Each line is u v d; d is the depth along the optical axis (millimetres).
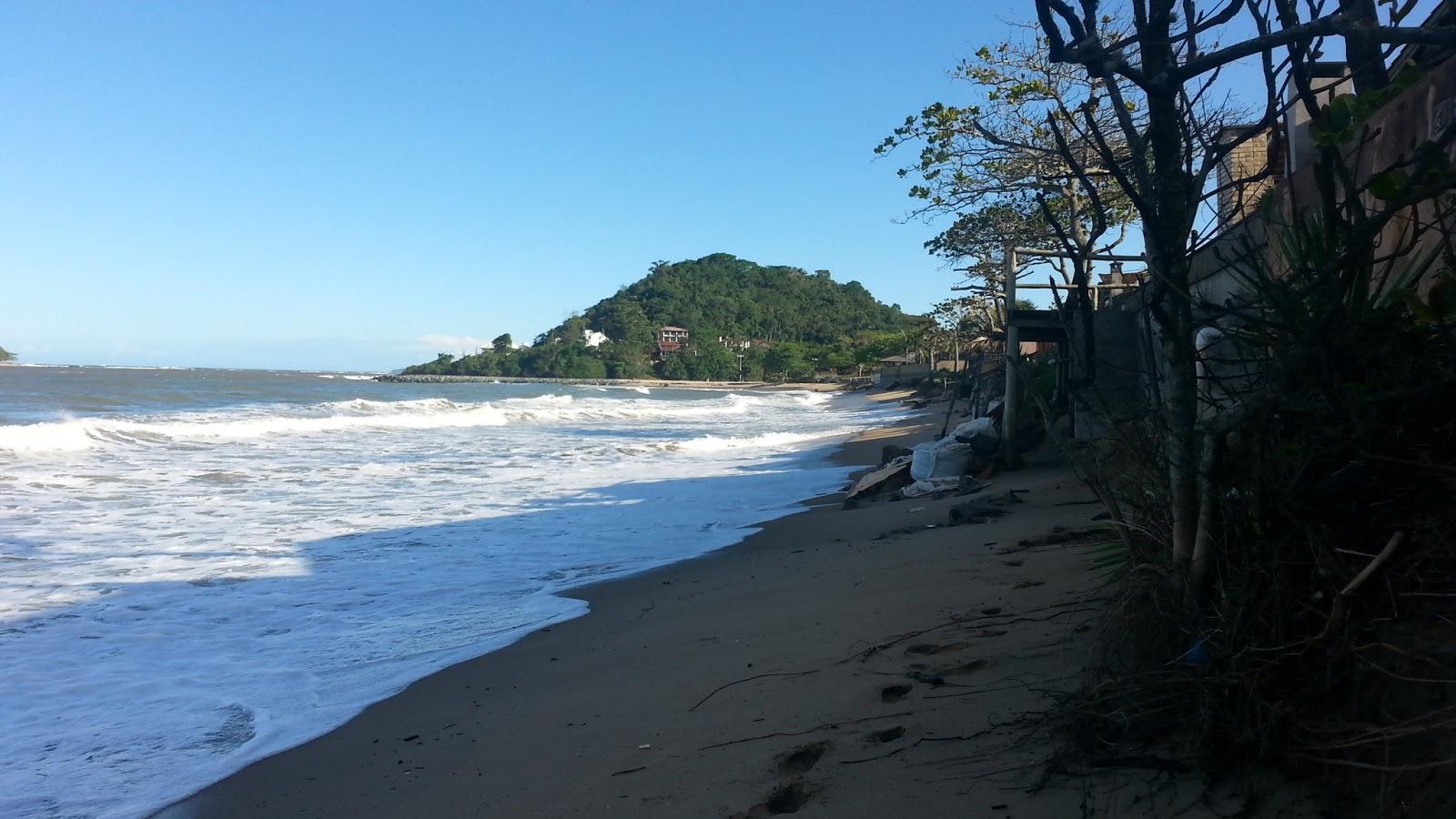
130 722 4914
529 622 6715
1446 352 2596
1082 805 2623
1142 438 3119
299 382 73000
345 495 13617
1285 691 2529
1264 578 2689
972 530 8312
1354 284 2779
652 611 6766
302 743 4570
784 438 25672
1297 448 2682
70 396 38938
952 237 19516
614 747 3939
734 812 3131
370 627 6707
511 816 3400
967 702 3588
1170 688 2807
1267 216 3492
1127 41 2367
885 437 25172
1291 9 2502
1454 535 2484
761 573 7742
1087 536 6723
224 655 6055
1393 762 2289
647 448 22328
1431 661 2287
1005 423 12625
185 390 47875
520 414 35000
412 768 4082
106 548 9500
